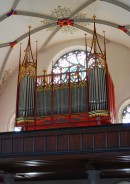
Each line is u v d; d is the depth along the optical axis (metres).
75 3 19.52
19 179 19.78
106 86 17.67
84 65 22.66
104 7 19.33
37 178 19.59
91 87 17.92
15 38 21.56
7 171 16.34
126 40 21.23
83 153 14.06
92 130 14.30
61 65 23.12
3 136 15.24
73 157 14.13
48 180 20.11
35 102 18.42
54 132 14.72
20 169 16.62
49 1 19.31
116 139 13.91
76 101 17.86
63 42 23.38
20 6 19.27
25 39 21.95
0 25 19.84
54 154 14.36
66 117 17.69
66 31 22.09
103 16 20.27
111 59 21.97
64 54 23.41
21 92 18.91
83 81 18.30
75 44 23.02
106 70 18.20
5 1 18.44
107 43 22.41
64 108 17.88
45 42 22.80
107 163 15.05
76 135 14.45
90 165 15.02
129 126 13.92
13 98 22.97
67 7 19.94
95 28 20.69
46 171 17.19
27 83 19.00
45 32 21.97
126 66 21.55
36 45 22.89
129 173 17.75
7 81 23.56
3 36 20.86
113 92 19.89
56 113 17.91
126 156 13.72
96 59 18.62
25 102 18.47
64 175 18.50
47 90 18.58
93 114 17.17
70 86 18.36
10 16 19.53
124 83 21.16
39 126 17.86
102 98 17.36
